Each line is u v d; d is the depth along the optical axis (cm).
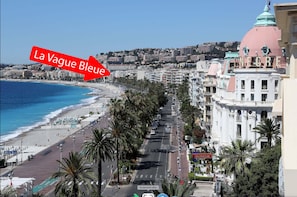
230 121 11300
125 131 10600
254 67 10956
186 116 19888
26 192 9431
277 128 8825
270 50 10894
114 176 10925
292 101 1611
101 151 8250
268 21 11275
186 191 5122
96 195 7612
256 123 10681
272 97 10656
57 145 17350
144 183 10556
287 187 1444
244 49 11250
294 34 1986
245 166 7206
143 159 13600
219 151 11881
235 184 6812
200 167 11212
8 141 18812
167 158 13738
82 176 6775
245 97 10925
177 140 17288
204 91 16512
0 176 11775
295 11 1928
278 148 7019
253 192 6397
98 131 8488
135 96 15188
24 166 13388
